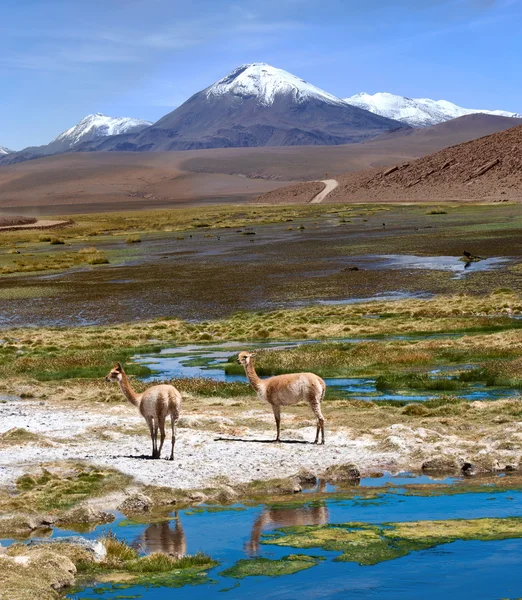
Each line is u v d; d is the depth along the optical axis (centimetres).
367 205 18312
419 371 2958
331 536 1248
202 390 2741
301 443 1941
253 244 9894
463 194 18638
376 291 5512
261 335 4038
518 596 981
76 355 3684
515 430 1962
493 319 4034
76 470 1728
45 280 7125
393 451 1833
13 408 2567
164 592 1044
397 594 998
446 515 1348
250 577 1084
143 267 7812
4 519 1381
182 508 1476
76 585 1088
